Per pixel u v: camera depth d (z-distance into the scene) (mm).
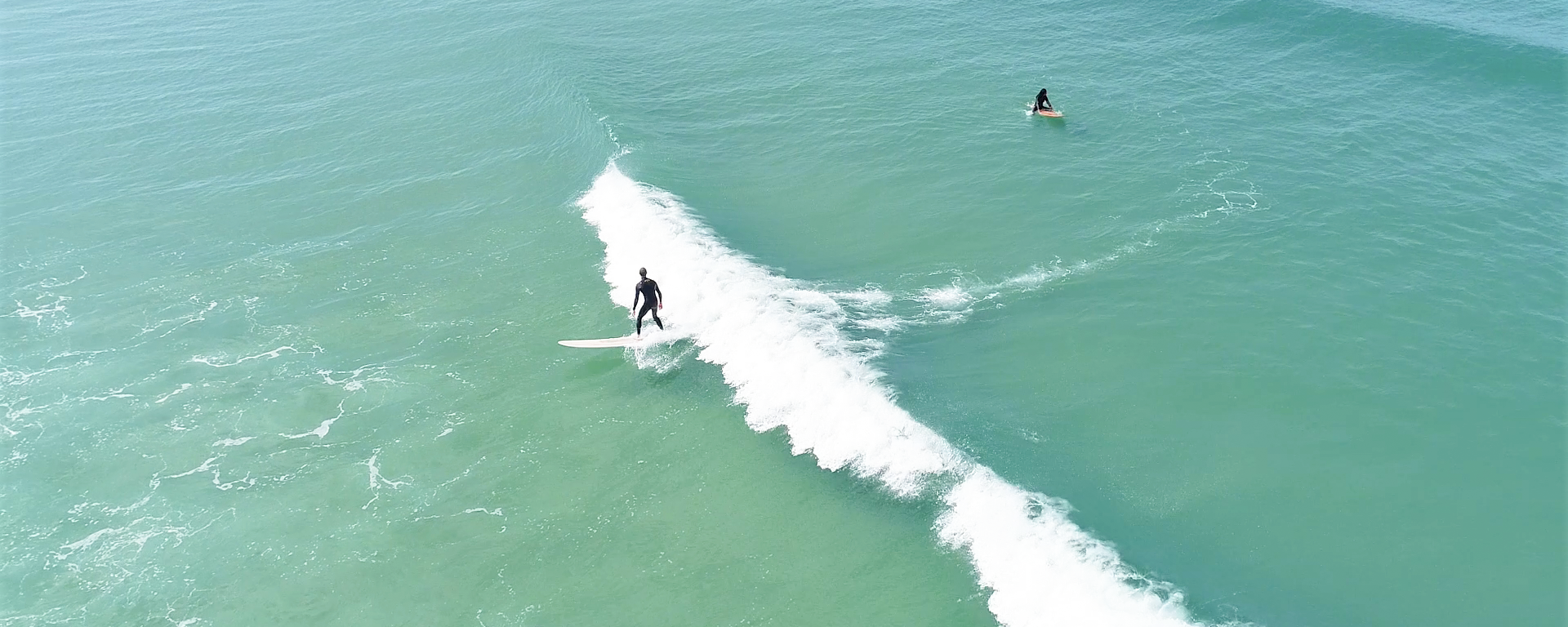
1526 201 33719
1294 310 28906
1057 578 19891
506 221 36469
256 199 39438
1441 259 30875
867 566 20719
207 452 25203
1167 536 21234
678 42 54656
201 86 51781
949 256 33094
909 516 21875
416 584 21031
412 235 35906
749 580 20609
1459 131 39094
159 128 46625
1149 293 30234
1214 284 30453
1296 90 44031
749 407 25703
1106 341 28062
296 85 51469
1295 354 27016
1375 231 32562
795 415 25172
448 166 41531
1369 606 19531
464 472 24172
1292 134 40000
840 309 29984
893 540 21281
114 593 21109
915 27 55094
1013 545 20812
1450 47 45625
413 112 47312
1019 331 28812
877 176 38938
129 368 28719
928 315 29750
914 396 25891
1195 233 33250
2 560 22078
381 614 20344
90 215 38531
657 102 46594
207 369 28562
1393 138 38906
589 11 60656
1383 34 47688
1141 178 37250
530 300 31328
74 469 24828
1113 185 36906
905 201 36969
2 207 39406
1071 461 23500
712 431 24984
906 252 33531
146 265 34688
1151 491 22562
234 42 58344
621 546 21703
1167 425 24672
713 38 54969
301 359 28891
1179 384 26156
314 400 27031
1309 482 22672
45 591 21203
